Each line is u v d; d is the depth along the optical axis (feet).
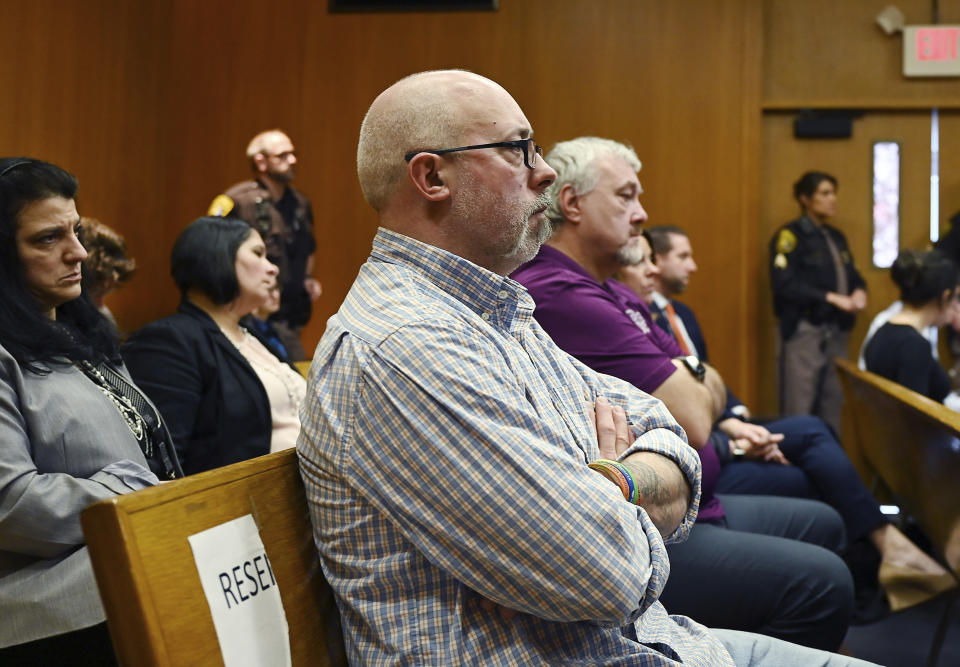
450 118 4.26
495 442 3.57
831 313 20.13
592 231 7.16
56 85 17.95
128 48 20.51
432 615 3.70
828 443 10.52
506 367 3.92
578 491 3.59
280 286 17.87
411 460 3.64
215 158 22.02
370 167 4.39
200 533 3.39
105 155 19.74
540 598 3.59
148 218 21.59
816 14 21.54
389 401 3.68
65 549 4.69
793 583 6.61
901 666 9.26
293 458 4.09
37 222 5.06
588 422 4.51
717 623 6.72
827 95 21.52
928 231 21.42
